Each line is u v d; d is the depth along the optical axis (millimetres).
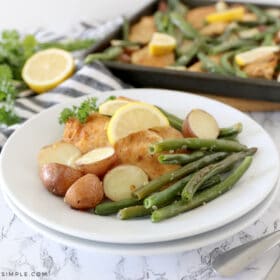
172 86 886
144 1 1176
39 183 648
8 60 965
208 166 645
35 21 1211
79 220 592
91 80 879
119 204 620
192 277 595
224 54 963
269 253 606
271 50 943
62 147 677
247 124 728
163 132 690
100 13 1194
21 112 844
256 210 610
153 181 632
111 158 652
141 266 608
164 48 968
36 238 649
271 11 1075
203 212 596
